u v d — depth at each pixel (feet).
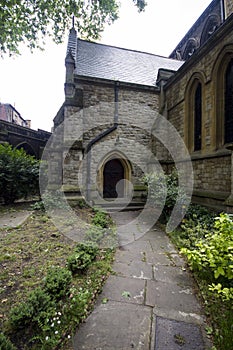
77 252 10.63
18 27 27.86
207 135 22.30
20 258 10.35
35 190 25.46
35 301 6.23
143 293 8.43
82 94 28.89
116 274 9.96
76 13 31.71
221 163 19.74
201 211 18.26
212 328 6.50
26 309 5.95
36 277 8.58
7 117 80.33
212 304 7.57
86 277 9.01
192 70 25.13
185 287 8.95
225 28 18.89
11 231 14.40
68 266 9.23
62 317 6.31
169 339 6.09
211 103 21.49
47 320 5.78
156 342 5.97
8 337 5.54
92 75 32.96
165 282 9.33
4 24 26.08
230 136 19.98
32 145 36.60
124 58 40.70
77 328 6.34
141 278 9.64
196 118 25.79
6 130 31.83
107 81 31.17
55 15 30.91
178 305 7.70
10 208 21.47
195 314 7.22
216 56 20.57
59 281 7.38
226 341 5.70
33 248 11.59
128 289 8.67
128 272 10.21
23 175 23.45
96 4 32.27
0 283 8.09
